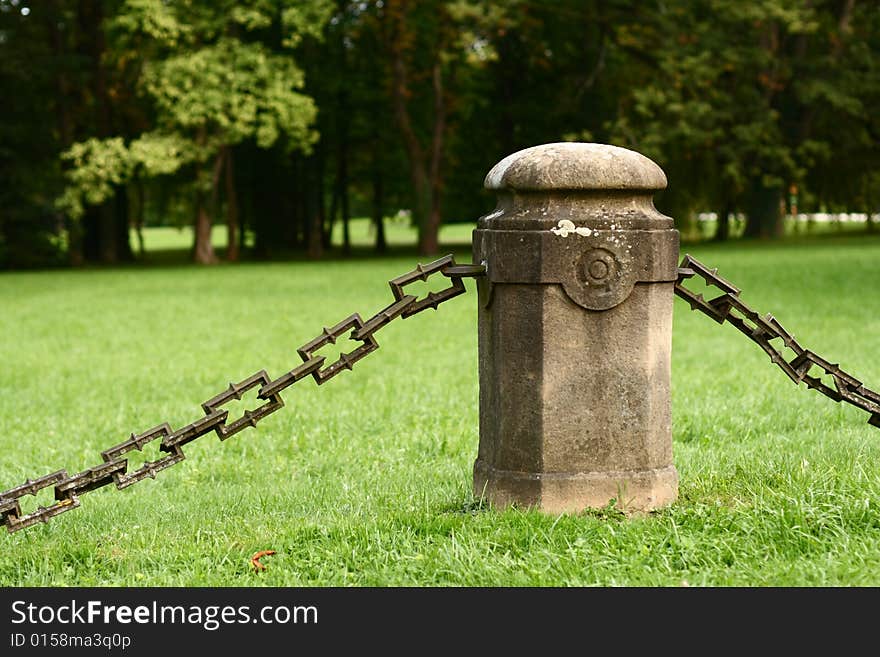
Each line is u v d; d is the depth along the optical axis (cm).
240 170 4934
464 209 5253
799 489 523
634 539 468
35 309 2333
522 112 4794
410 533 501
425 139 4919
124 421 974
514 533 477
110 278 3428
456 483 638
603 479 500
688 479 586
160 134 4106
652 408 504
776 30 4225
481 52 4169
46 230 4197
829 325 1559
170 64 3912
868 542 461
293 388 1139
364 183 5625
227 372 1309
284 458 778
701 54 3947
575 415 498
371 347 502
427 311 2073
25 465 786
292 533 515
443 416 913
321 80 4572
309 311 2166
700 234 4903
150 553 509
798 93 4122
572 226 486
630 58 4594
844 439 718
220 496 653
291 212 5341
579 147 494
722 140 4191
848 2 4284
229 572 476
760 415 849
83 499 679
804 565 440
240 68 4062
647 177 490
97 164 3953
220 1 4044
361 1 4456
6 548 540
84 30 4391
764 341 535
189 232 9700
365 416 934
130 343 1659
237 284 3005
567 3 4247
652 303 498
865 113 4300
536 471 501
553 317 493
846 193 4750
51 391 1178
